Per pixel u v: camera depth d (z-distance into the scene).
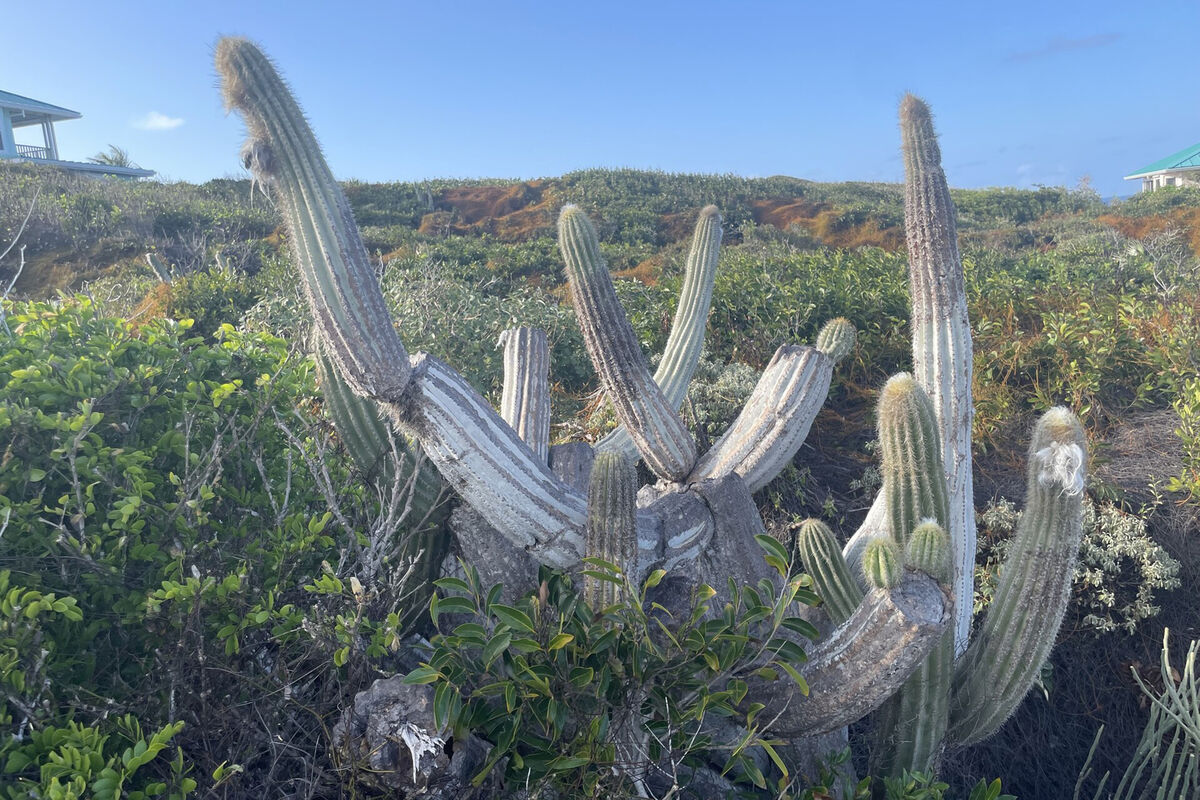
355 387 2.51
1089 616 4.02
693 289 4.46
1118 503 4.78
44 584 2.33
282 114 2.32
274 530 2.77
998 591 2.74
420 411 2.58
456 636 2.25
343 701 2.42
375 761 2.16
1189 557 4.46
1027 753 3.89
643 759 2.34
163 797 2.11
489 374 6.33
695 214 25.50
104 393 2.57
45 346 2.72
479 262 15.25
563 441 5.30
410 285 7.59
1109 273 8.95
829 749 3.05
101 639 2.44
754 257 10.80
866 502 5.29
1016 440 5.70
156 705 2.27
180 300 8.48
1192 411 5.20
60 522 2.38
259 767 2.41
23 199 17.59
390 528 2.73
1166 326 6.30
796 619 2.36
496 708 2.25
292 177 2.34
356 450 3.10
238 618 2.41
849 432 6.10
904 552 2.54
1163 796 3.12
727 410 5.74
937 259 3.23
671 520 3.06
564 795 2.23
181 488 2.54
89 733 1.94
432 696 2.27
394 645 2.40
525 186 30.17
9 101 32.53
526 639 2.17
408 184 30.45
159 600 2.24
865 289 7.83
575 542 2.77
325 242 2.35
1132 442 5.49
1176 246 11.45
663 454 3.43
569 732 2.35
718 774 2.84
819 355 3.60
